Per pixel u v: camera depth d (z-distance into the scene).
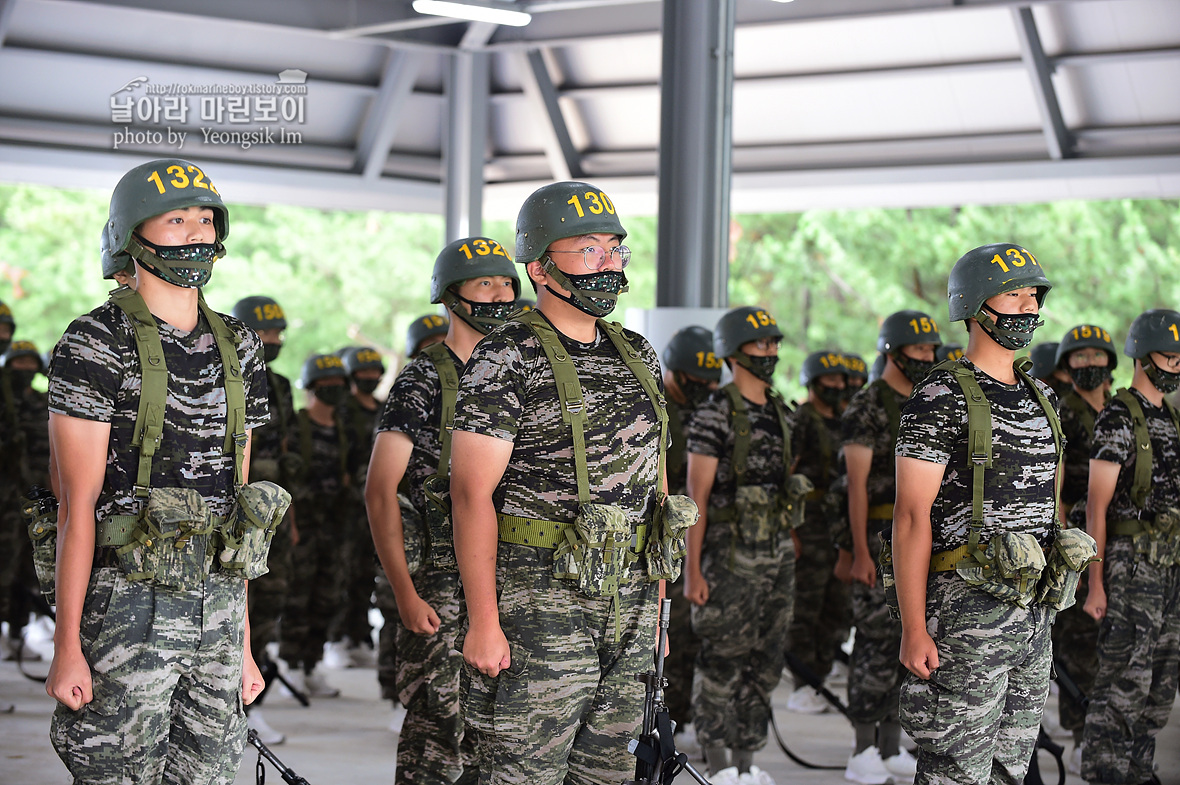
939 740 3.70
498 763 3.22
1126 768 5.43
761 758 6.36
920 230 23.36
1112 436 5.39
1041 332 22.47
